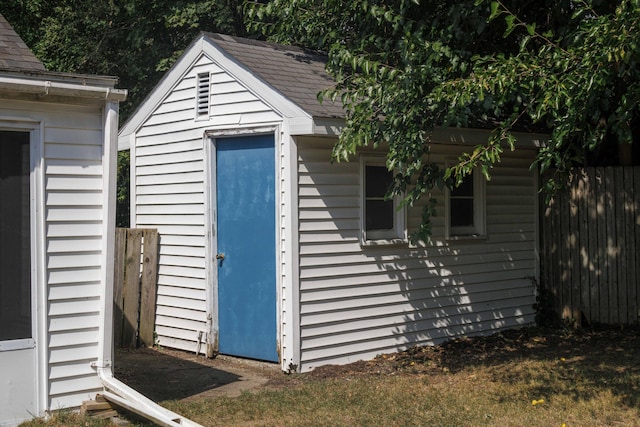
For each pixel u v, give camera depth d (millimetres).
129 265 10258
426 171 8219
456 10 8273
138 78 17281
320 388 7785
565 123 6805
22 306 6309
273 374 8602
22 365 6281
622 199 11383
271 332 8984
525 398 7422
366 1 8586
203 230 9664
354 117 7953
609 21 6398
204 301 9648
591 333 11141
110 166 6645
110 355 6645
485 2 8180
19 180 6332
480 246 10930
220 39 9656
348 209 9125
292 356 8531
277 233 8703
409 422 6621
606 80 6637
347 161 8266
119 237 10281
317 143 8805
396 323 9664
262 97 8859
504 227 11328
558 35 9070
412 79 7742
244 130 9094
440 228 10336
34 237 6359
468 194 10891
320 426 6500
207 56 9586
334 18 9719
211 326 9555
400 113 7891
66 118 6547
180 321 10016
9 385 6219
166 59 16609
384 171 9664
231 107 9281
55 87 6254
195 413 6867
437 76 7859
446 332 10359
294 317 8531
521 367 8773
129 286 10258
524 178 11688
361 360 9211
